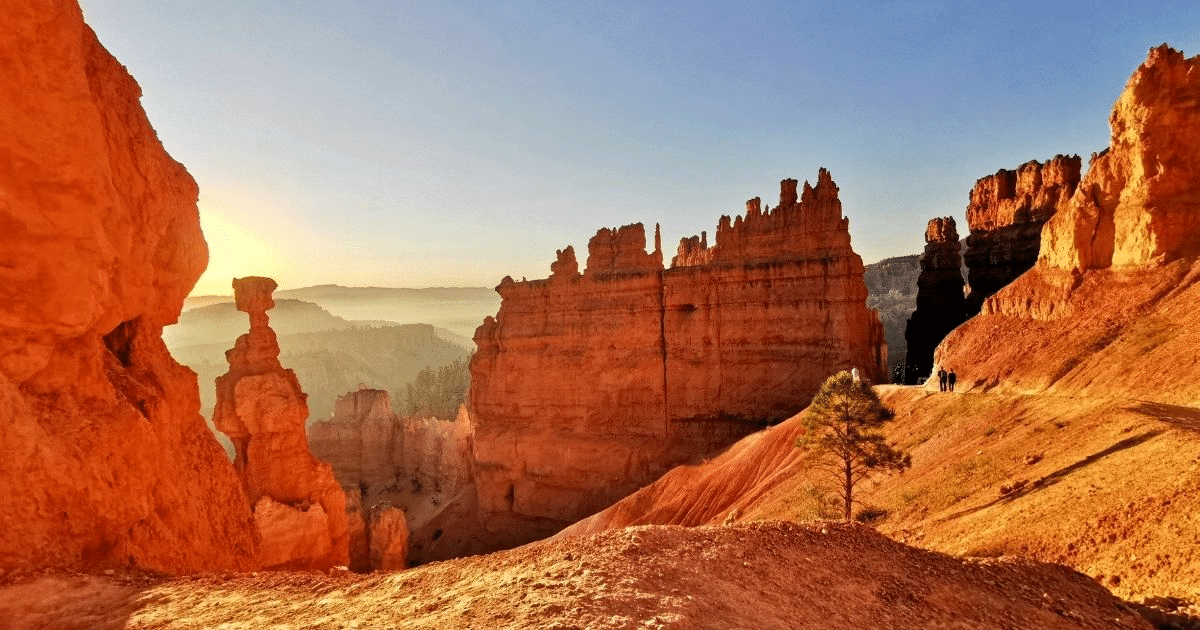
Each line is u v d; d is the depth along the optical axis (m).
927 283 88.06
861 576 13.62
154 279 21.86
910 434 41.50
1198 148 38.44
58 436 15.37
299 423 40.28
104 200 16.30
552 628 9.34
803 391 64.56
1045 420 32.66
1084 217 43.03
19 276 14.98
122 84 20.00
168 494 19.55
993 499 25.91
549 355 78.12
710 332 69.75
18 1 14.52
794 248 66.69
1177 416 25.22
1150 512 18.06
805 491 38.44
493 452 80.75
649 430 72.44
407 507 103.19
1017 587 14.30
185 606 12.70
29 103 14.87
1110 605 13.90
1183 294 35.19
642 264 75.50
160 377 21.22
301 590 13.30
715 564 12.62
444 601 11.27
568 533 62.78
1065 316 41.84
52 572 14.26
